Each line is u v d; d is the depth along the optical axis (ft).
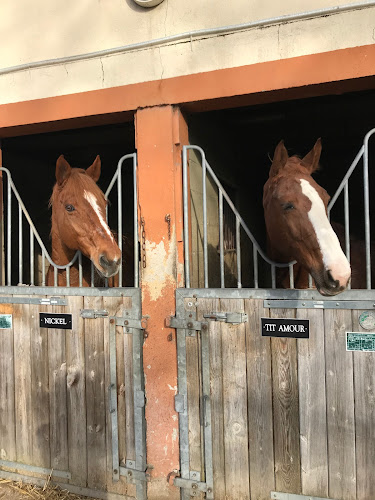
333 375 7.25
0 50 10.02
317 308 7.30
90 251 8.43
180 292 8.18
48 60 9.41
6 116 9.78
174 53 8.43
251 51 7.95
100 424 8.85
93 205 8.51
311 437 7.41
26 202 16.07
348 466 7.20
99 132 13.84
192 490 8.17
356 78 7.30
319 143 7.75
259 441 7.74
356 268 9.77
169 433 8.35
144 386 8.54
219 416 7.99
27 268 16.03
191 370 8.17
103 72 8.98
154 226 8.43
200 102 8.30
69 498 8.97
